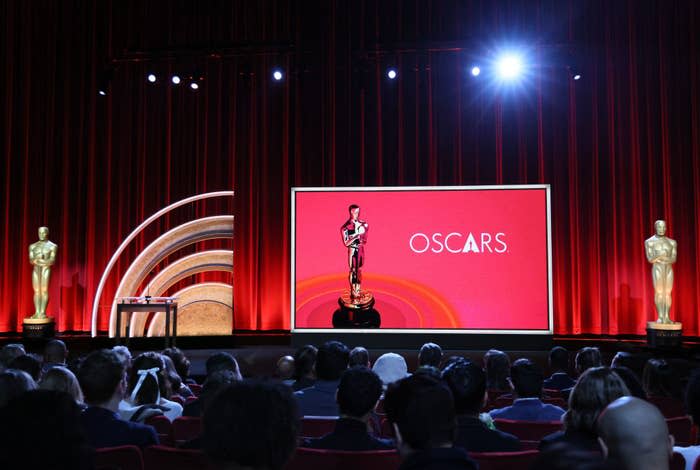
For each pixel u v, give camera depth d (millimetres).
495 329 9766
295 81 11844
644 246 10227
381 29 11805
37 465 921
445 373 2641
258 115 11906
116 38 11945
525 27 11539
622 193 11148
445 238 9930
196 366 8977
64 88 11883
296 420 1171
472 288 9844
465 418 2621
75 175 11883
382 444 2578
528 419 3527
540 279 9734
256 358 9609
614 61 11320
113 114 11922
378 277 9992
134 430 2602
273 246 11742
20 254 11703
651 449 1285
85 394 2648
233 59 11914
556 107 11414
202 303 11555
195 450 2299
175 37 11945
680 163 10961
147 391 3561
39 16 11922
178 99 11906
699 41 10969
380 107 11727
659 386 4652
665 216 10969
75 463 952
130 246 11727
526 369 3619
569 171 11328
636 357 5391
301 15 11867
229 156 11852
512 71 11477
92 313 10836
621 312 11055
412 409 1621
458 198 9930
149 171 11859
